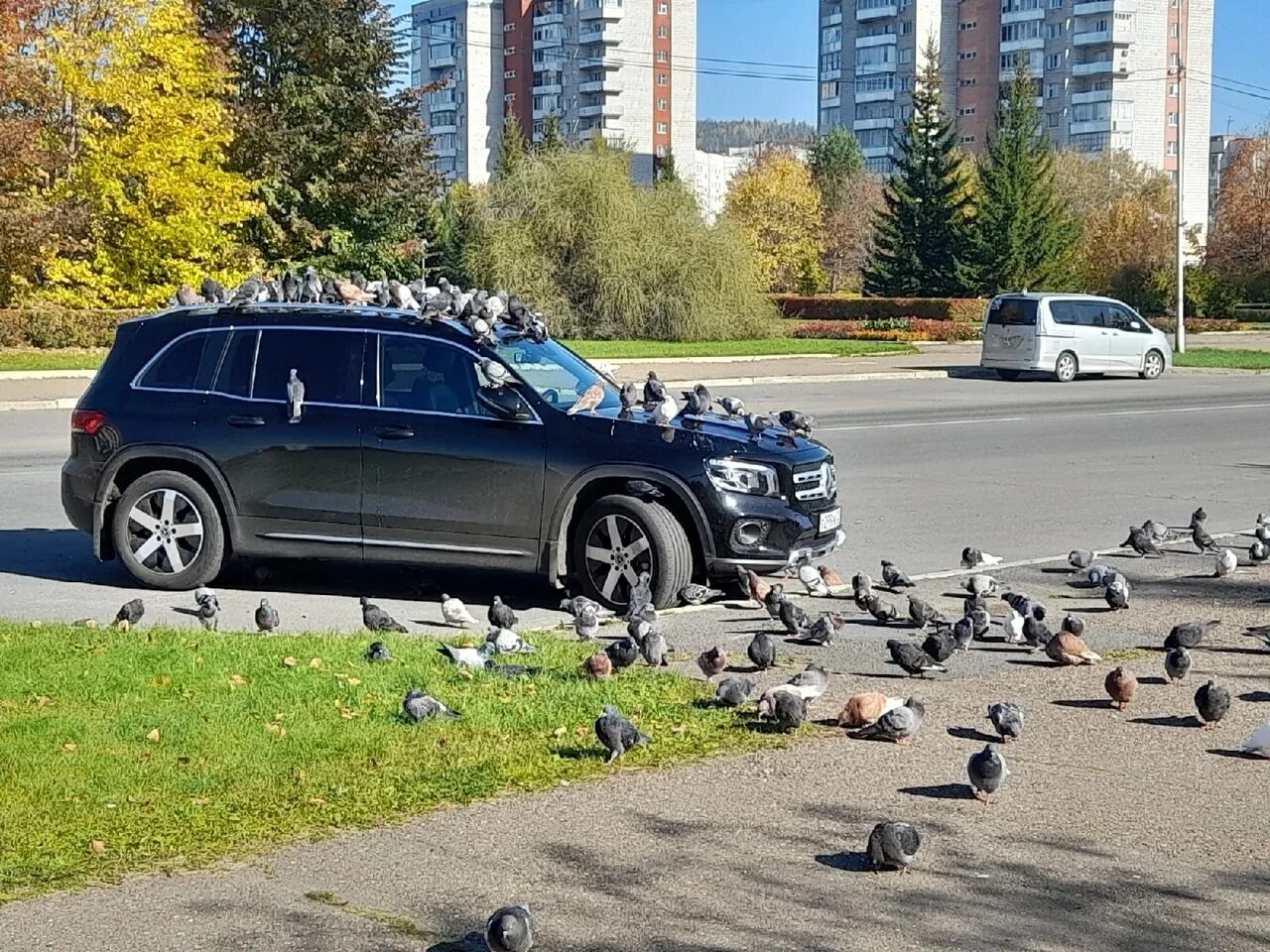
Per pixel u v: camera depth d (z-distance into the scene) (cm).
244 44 4866
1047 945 432
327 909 453
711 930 440
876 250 7525
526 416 959
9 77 3491
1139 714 692
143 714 651
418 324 995
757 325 4875
